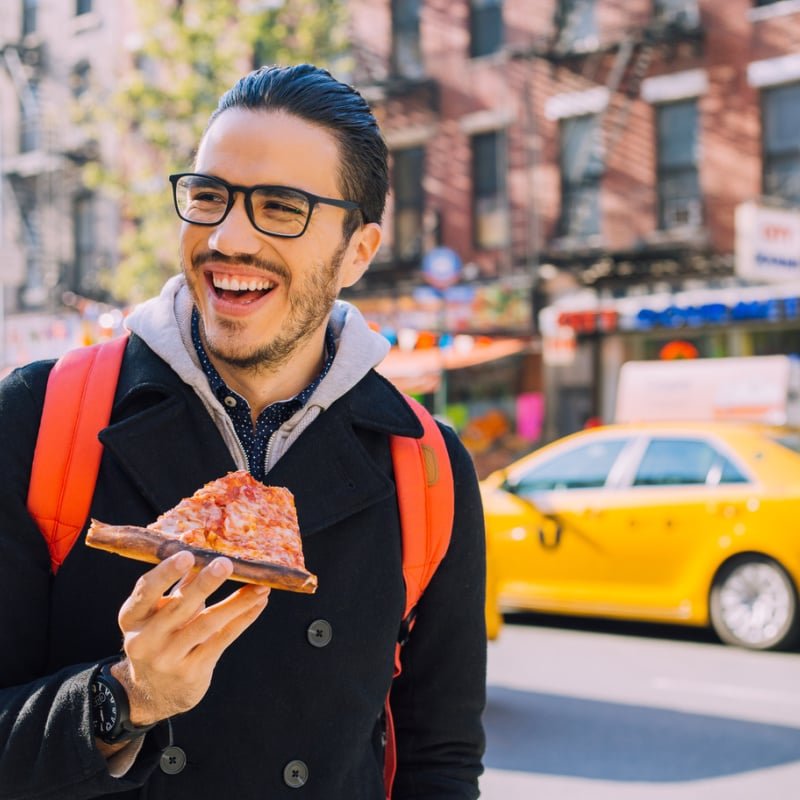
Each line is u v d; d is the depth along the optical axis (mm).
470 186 20016
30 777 1287
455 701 1732
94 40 25562
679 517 8227
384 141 1636
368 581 1579
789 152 17172
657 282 18438
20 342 19250
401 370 16031
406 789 1728
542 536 8742
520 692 6711
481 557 1755
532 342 18906
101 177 21125
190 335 1612
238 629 1232
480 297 19453
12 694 1340
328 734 1496
